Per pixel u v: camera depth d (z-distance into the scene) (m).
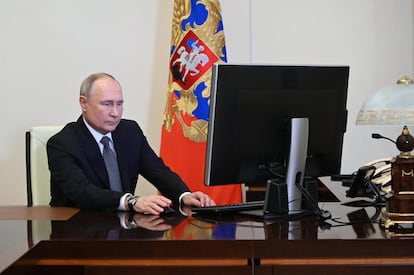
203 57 3.04
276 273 1.40
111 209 1.92
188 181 3.02
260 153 1.74
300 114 1.77
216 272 1.41
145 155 2.35
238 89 1.67
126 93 3.53
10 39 3.50
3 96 3.53
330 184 2.50
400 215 1.54
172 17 3.34
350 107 3.48
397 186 1.54
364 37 3.44
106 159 2.23
